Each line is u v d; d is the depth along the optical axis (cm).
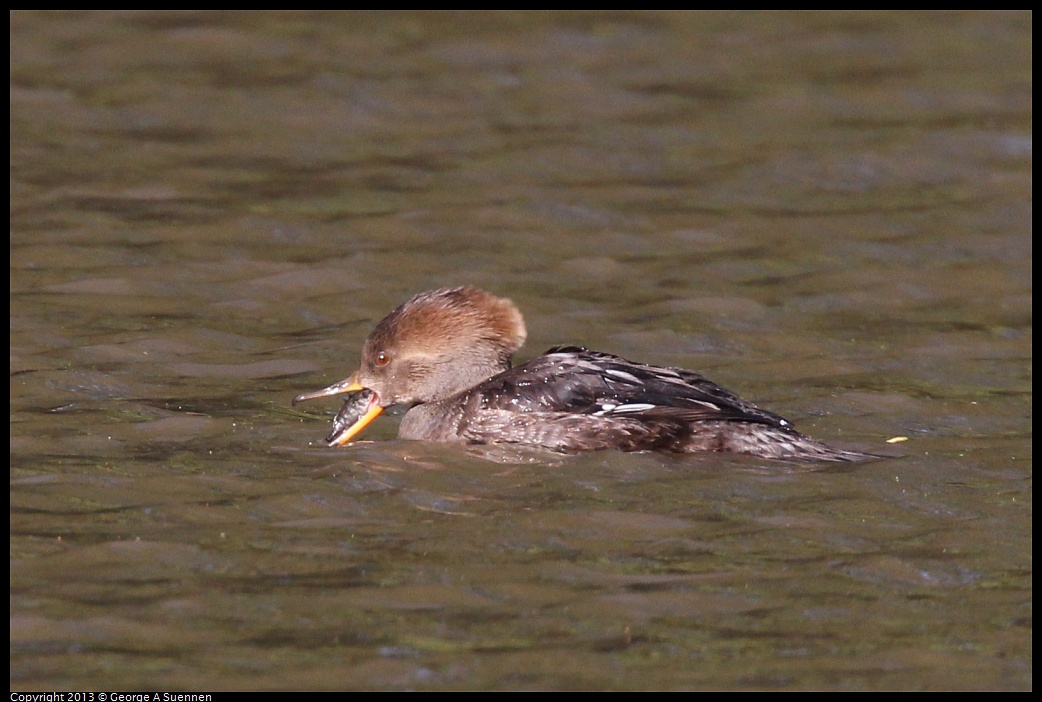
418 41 2758
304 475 1241
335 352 1583
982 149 2314
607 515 1164
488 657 949
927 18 2942
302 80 2552
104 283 1747
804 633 983
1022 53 2767
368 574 1055
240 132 2333
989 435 1382
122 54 2652
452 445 1335
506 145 2297
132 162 2189
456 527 1139
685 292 1783
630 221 2017
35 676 917
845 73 2667
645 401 1320
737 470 1261
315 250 1886
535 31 2823
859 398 1476
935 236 1984
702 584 1050
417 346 1401
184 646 955
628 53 2736
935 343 1641
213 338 1606
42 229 1919
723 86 2592
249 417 1396
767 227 2011
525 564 1076
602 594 1033
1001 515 1171
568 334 1655
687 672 934
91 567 1057
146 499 1179
